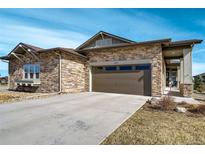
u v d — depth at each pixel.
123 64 11.80
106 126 4.27
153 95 10.44
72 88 12.51
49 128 4.07
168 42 9.91
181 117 5.28
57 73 11.70
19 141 3.28
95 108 6.56
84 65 13.94
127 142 3.31
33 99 9.01
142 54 11.00
